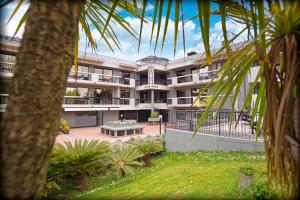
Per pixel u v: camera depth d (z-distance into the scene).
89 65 16.77
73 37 0.70
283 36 1.06
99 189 4.21
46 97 0.60
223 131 6.71
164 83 20.55
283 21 0.94
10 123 0.56
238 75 1.33
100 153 4.57
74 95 15.59
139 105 18.58
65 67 0.67
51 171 3.92
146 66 18.83
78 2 0.73
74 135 11.45
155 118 17.53
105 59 17.78
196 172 4.47
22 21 1.26
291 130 0.98
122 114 19.12
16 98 0.57
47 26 0.61
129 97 19.77
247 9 1.00
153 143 6.62
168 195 3.35
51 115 0.62
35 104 0.58
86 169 4.27
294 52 0.93
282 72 1.04
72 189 4.30
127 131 11.57
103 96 17.64
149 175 4.97
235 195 2.74
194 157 6.00
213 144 6.30
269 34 1.12
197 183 3.74
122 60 19.47
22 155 0.55
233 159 4.99
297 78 0.96
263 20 0.85
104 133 12.19
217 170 4.36
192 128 7.64
